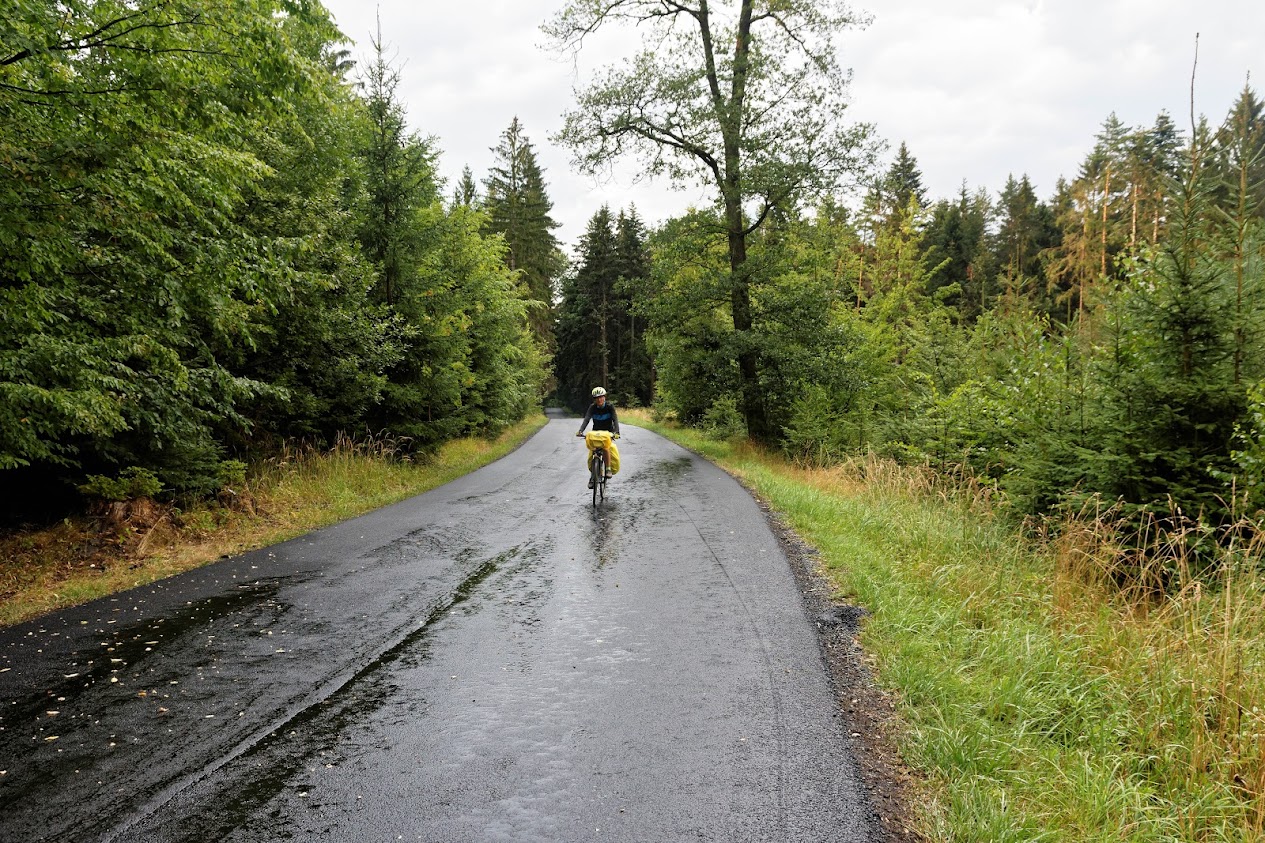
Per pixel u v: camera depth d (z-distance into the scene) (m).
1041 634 5.04
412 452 16.75
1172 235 6.69
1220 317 6.43
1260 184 6.39
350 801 3.13
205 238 7.48
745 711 4.02
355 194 15.45
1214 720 3.90
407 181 15.73
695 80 19.41
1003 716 4.00
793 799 3.13
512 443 27.78
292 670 4.67
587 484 14.52
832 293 21.70
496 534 9.23
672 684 4.41
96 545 7.82
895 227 34.53
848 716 3.96
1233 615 4.76
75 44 5.59
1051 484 7.97
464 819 2.99
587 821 2.96
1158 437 6.80
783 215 20.70
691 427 34.72
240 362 11.60
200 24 6.02
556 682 4.46
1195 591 4.98
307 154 12.95
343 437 14.87
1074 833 2.96
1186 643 4.41
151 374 8.48
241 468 10.26
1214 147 6.49
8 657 4.88
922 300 30.77
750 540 8.73
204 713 4.02
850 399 20.64
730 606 6.01
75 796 3.16
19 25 5.13
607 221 62.88
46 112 5.86
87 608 6.02
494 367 26.39
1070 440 7.82
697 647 5.05
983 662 4.67
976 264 47.28
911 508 9.78
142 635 5.34
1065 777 3.31
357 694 4.29
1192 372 6.62
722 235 22.23
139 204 6.38
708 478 15.51
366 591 6.56
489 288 22.48
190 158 6.77
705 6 20.56
